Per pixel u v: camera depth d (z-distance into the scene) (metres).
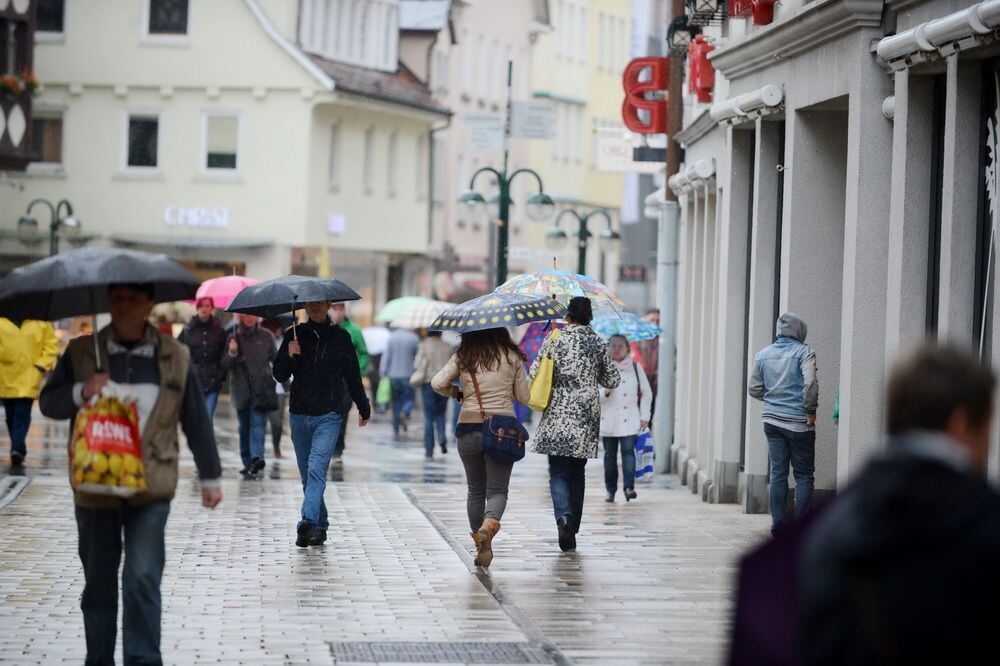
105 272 13.37
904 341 22.34
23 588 19.56
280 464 39.88
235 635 16.88
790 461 25.91
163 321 60.50
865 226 24.22
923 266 22.38
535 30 118.75
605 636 17.23
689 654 16.25
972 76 20.52
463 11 107.44
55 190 88.38
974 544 6.55
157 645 13.48
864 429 24.27
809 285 28.23
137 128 88.00
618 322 33.47
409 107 94.44
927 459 6.70
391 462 42.62
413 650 16.19
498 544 24.92
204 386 36.00
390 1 95.38
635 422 32.44
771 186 30.86
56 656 15.45
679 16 41.47
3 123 67.12
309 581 20.75
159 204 87.56
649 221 136.50
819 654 6.73
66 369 13.54
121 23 87.75
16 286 13.46
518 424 22.67
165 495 13.52
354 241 91.25
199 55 87.12
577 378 23.94
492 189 113.94
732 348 32.75
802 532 7.31
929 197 22.39
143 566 13.44
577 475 24.42
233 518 27.72
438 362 44.53
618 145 53.34
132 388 13.43
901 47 21.88
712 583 21.12
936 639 6.52
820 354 28.31
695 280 39.19
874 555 6.63
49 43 88.31
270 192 86.62
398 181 95.62
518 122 51.31
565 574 21.77
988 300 20.16
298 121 86.31
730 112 31.31
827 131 28.11
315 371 24.09
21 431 36.41
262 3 87.12
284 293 24.25
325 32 89.94
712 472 33.91
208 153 87.38
